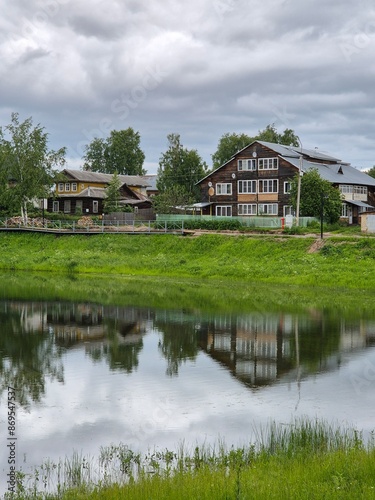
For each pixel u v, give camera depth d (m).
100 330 32.19
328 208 72.19
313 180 72.69
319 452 14.28
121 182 104.44
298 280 50.03
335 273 49.84
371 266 50.62
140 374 23.52
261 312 37.06
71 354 26.89
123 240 71.19
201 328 32.47
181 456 15.02
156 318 35.50
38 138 82.62
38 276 59.25
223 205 85.75
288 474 12.52
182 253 64.88
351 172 90.88
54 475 14.62
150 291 47.16
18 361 25.64
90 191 100.69
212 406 19.64
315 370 24.00
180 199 87.69
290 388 21.59
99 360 25.77
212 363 25.23
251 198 83.19
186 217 76.12
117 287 49.81
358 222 82.19
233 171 84.81
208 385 22.00
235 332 31.36
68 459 15.59
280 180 80.62
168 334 31.03
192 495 11.58
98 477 14.39
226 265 57.88
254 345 28.34
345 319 34.44
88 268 63.75
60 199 102.06
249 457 14.59
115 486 12.84
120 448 16.20
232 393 21.03
